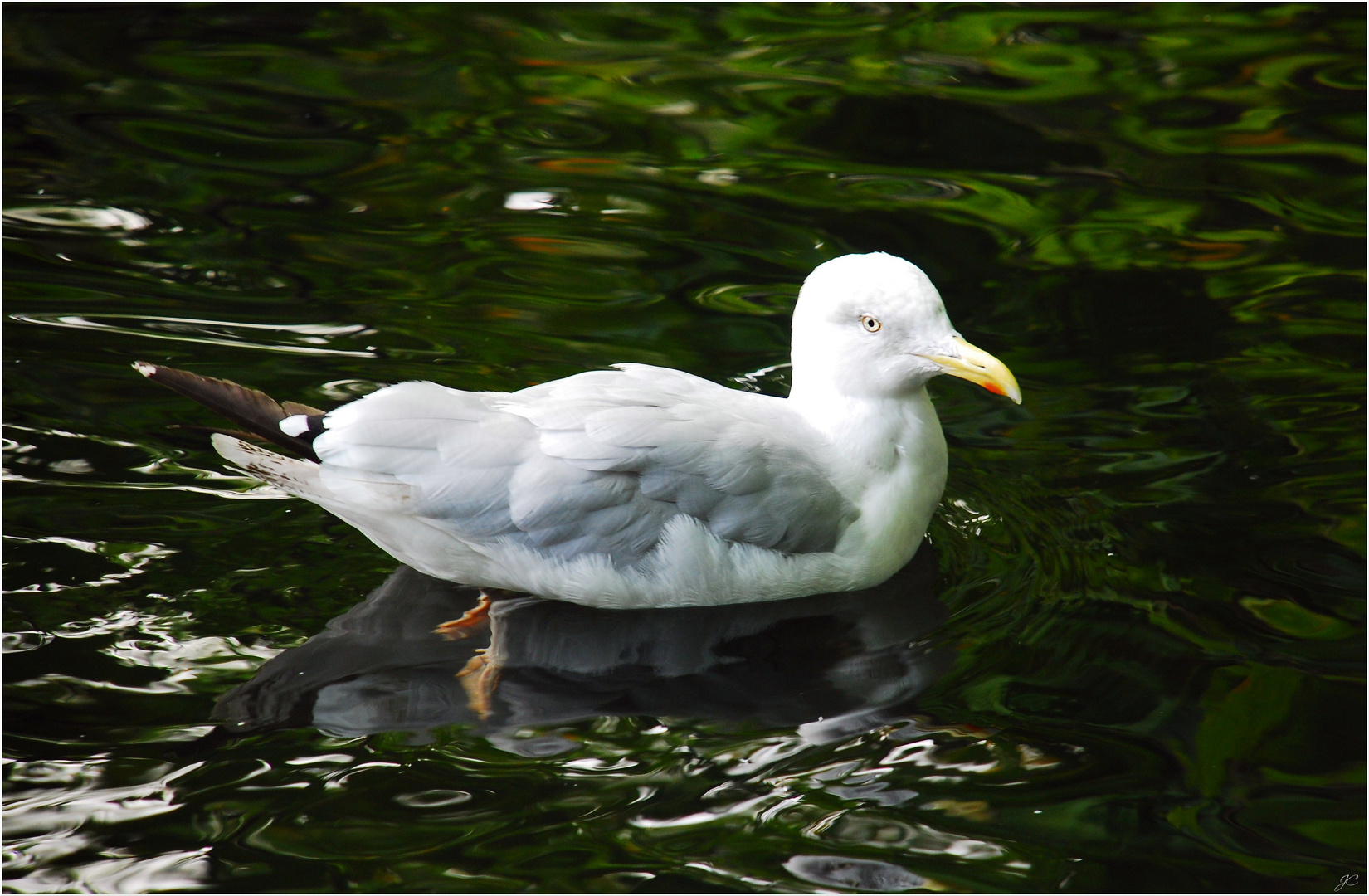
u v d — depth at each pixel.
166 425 11.88
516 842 7.78
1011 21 20.73
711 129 17.47
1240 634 9.70
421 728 8.73
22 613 9.60
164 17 19.89
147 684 8.98
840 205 15.88
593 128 17.41
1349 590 10.13
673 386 10.48
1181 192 16.38
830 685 9.30
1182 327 13.87
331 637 9.61
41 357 12.55
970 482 11.72
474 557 10.13
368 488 9.84
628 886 7.48
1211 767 8.41
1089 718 8.88
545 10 20.83
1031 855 7.75
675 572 10.05
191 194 15.48
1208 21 20.72
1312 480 11.48
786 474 10.06
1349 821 7.98
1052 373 13.15
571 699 9.10
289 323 13.34
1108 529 10.96
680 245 15.02
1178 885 7.56
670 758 8.51
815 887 7.51
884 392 10.38
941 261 14.87
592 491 9.81
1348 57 19.53
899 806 8.12
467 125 17.34
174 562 10.28
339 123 17.23
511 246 14.90
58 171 15.70
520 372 12.73
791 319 13.74
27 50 18.56
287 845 7.72
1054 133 17.58
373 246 14.76
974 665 9.48
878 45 19.86
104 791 8.06
